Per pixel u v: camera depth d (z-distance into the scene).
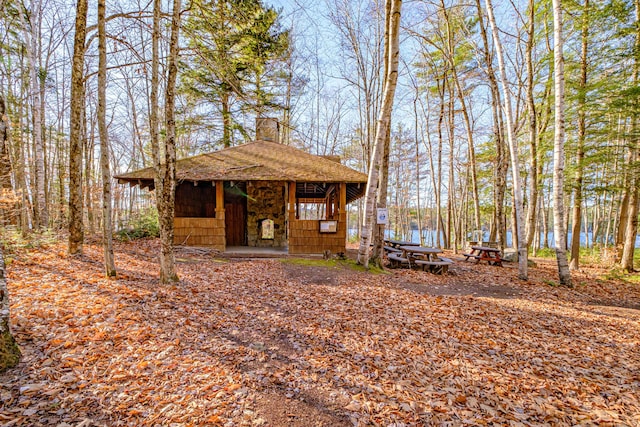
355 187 12.48
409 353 3.92
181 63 9.62
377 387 3.14
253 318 4.78
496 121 12.96
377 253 9.45
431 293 7.04
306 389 3.06
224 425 2.49
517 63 15.26
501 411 2.87
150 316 4.35
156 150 5.97
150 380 2.98
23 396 2.53
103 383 2.85
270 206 13.80
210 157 12.06
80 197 7.79
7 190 8.63
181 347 3.65
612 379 3.53
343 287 6.90
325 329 4.51
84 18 7.51
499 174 13.30
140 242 11.13
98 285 5.47
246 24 7.42
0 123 3.06
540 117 15.18
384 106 8.05
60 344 3.35
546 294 7.51
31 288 4.99
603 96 10.33
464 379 3.38
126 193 22.42
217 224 10.92
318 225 10.95
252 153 12.65
